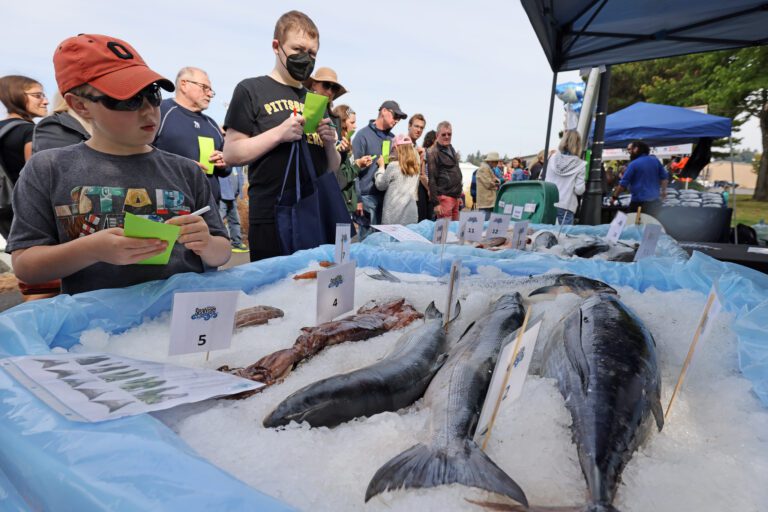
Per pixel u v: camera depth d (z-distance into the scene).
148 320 1.75
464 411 1.08
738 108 25.16
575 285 1.97
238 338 1.62
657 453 0.98
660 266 2.20
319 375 1.34
